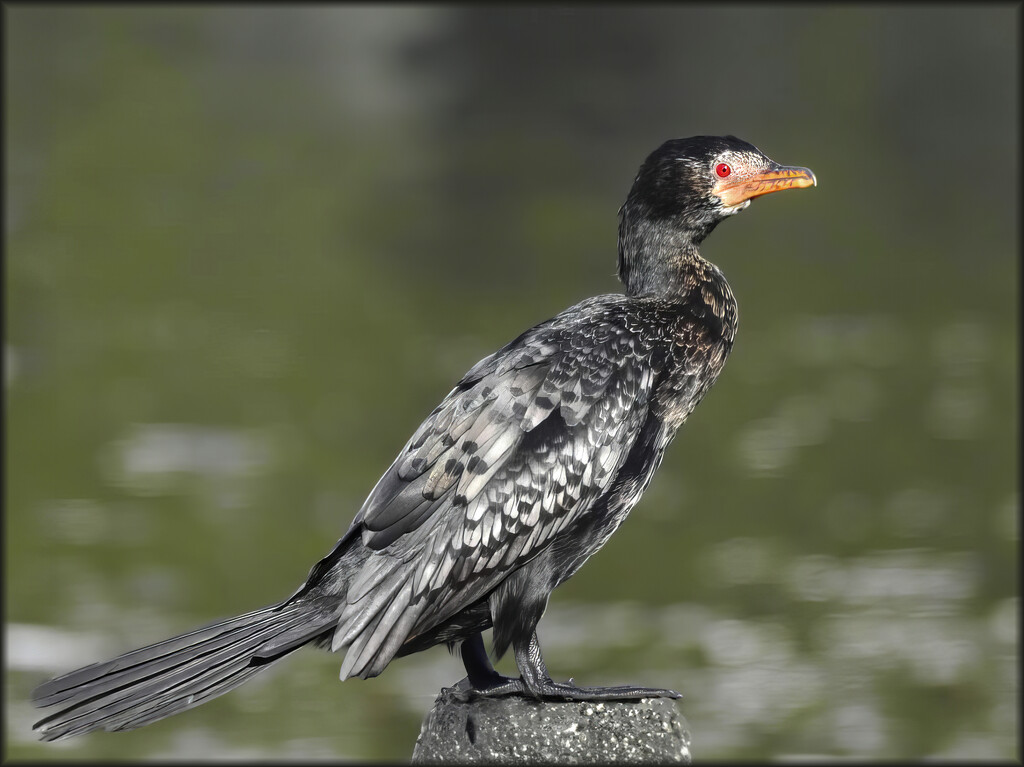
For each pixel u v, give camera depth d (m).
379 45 53.84
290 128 46.56
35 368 30.94
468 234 38.62
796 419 28.19
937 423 28.11
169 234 38.53
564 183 42.19
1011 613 21.36
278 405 28.94
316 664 20.22
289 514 24.39
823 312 34.12
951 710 19.11
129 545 23.41
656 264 7.45
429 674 19.72
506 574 6.63
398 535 6.50
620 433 6.80
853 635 20.72
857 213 40.62
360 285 35.31
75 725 6.19
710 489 25.59
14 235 38.06
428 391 29.78
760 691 19.33
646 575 22.61
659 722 6.68
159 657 6.35
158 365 30.89
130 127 45.19
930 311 34.22
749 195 7.44
